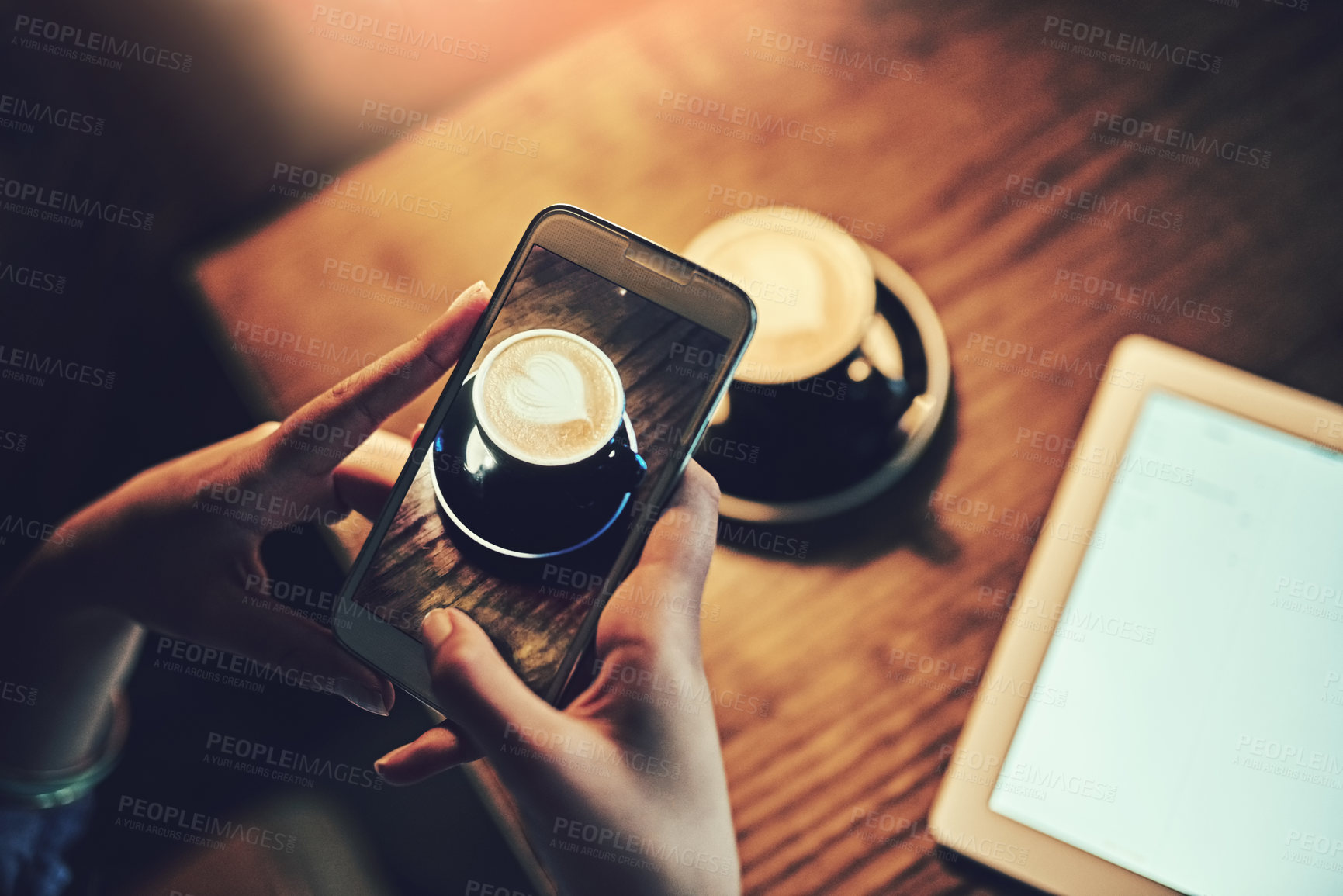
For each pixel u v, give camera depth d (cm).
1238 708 52
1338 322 57
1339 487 52
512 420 50
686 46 60
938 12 60
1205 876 51
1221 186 58
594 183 59
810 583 55
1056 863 52
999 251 57
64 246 64
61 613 54
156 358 64
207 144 64
